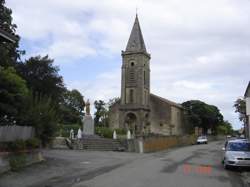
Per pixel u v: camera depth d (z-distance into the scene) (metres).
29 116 22.22
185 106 101.12
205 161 28.02
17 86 22.05
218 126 116.25
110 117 89.62
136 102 89.19
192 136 74.44
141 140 42.47
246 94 57.84
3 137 18.70
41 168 19.34
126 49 92.12
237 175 19.36
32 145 20.86
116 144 41.78
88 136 43.94
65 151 33.41
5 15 34.78
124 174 17.91
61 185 14.09
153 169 20.67
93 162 24.33
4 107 20.64
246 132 57.56
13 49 35.94
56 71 54.19
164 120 87.06
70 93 92.56
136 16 95.19
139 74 89.94
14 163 17.97
